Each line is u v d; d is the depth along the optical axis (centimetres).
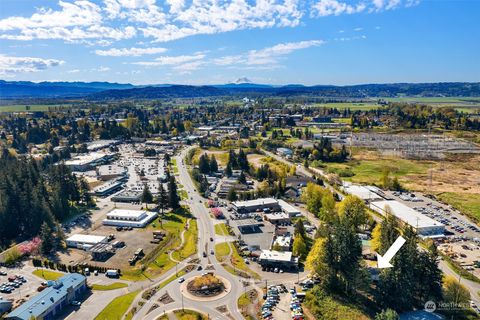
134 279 12369
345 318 10069
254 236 15950
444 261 13688
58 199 18088
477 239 15738
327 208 17450
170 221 17838
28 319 9600
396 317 9531
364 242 14950
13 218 16362
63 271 13012
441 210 19775
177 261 13650
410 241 11231
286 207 19362
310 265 12019
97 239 15338
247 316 10219
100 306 10788
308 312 10494
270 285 11900
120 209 19225
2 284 12006
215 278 12031
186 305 10762
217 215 18325
